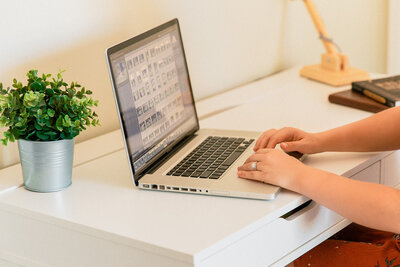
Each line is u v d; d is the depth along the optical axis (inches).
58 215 41.0
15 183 46.6
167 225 38.3
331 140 49.1
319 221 44.3
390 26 90.7
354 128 49.4
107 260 39.3
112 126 60.6
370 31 94.4
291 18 82.0
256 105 64.6
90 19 56.1
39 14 51.6
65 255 41.9
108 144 55.4
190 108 54.6
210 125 58.5
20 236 44.3
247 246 38.2
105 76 58.7
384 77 71.6
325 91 68.9
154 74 48.6
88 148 54.4
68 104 42.6
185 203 41.6
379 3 93.4
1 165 51.1
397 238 50.7
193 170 45.9
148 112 47.0
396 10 89.6
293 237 42.1
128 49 45.0
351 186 41.2
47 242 42.7
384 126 49.0
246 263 38.4
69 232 40.8
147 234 37.3
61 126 42.4
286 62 83.2
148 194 43.5
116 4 58.4
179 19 66.0
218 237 36.3
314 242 44.3
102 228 38.6
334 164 47.2
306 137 49.6
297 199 41.4
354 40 93.4
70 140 44.5
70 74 55.2
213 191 42.1
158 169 46.6
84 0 55.2
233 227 37.5
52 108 42.6
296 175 41.8
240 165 46.3
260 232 39.0
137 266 37.7
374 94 61.1
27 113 41.9
